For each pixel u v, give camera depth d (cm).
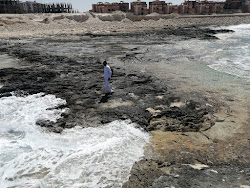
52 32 3341
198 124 551
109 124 558
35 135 512
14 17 4019
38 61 1309
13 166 405
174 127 544
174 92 775
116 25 4409
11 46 2005
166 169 391
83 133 518
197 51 1605
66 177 371
